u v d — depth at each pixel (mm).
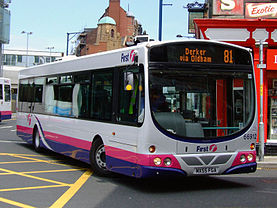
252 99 8180
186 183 8773
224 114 7914
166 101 7465
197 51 7840
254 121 8141
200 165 7492
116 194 7504
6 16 49125
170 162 7312
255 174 10289
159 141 7277
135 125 7590
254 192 7770
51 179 8992
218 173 7672
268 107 14672
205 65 7867
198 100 7719
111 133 8594
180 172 7352
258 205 6641
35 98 14203
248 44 14586
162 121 7344
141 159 7316
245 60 8250
